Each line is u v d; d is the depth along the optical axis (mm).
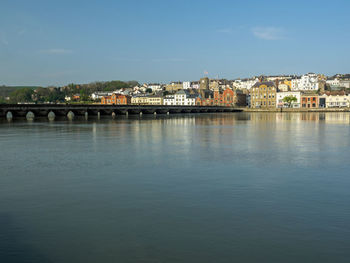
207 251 10453
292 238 11312
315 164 24828
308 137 45875
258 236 11477
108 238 11414
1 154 30047
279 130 59062
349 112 186875
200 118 116188
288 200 15555
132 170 22531
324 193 16766
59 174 21344
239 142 39531
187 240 11203
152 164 24766
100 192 16984
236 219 13047
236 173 21547
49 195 16500
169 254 10281
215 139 43031
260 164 24781
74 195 16469
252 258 10016
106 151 31719
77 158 27625
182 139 42938
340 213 13711
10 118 110062
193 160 26516
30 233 11867
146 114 162375
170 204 14961
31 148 34156
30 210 14250
